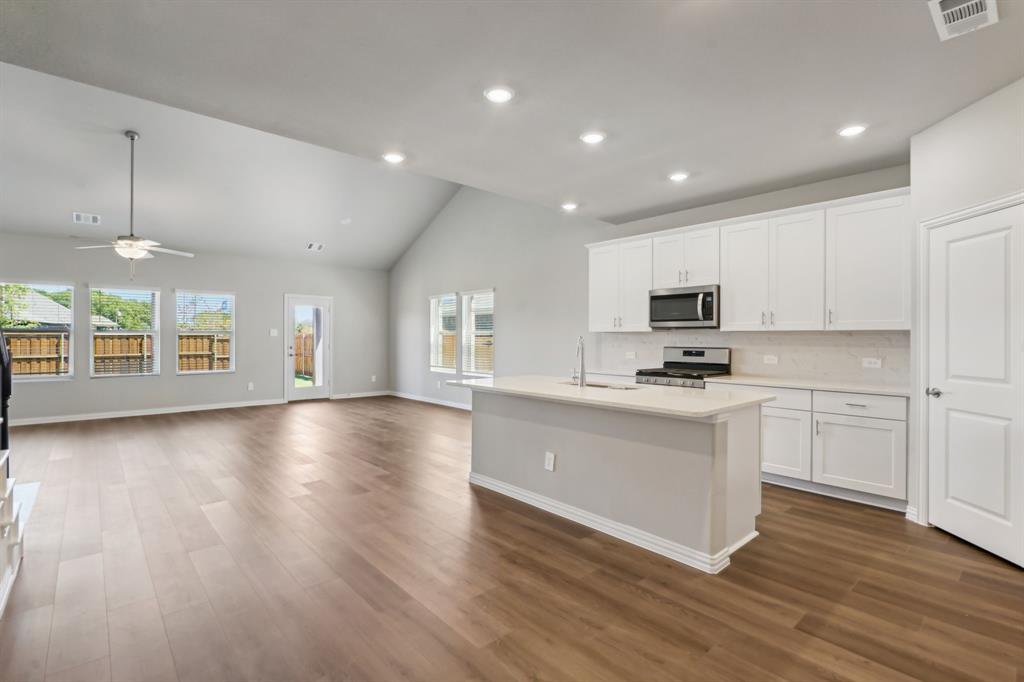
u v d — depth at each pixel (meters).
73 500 3.53
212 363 7.86
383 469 4.36
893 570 2.50
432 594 2.26
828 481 3.58
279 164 6.20
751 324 4.16
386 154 3.54
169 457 4.77
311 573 2.46
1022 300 2.49
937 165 3.00
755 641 1.91
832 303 3.72
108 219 6.42
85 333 6.79
